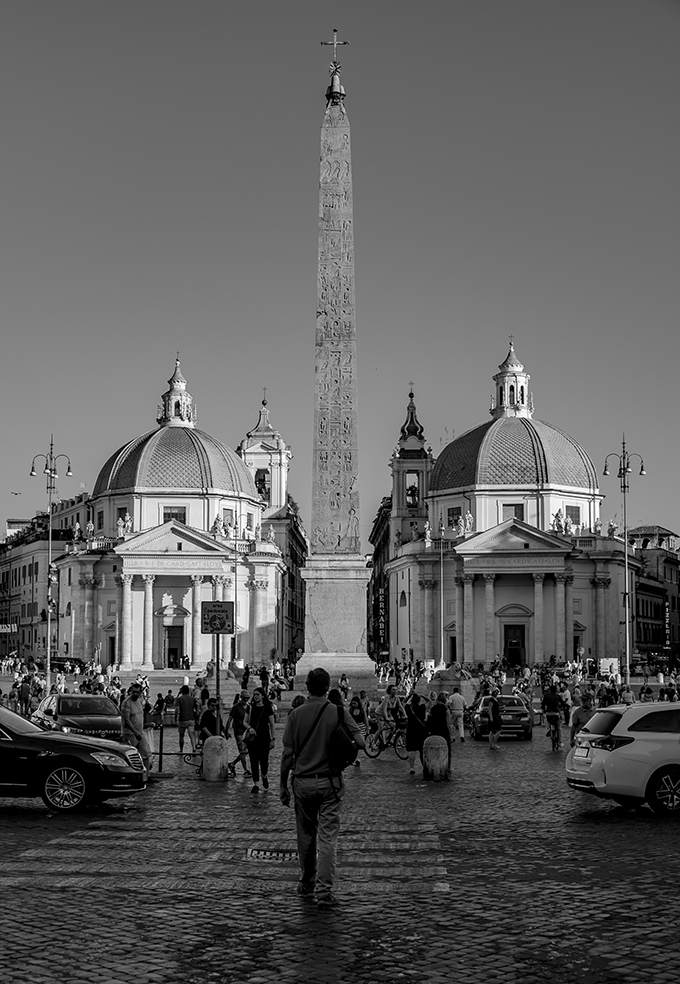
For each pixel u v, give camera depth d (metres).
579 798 25.56
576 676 78.75
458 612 103.88
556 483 106.88
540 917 13.35
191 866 16.64
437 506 110.62
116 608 107.50
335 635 52.31
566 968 11.29
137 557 105.06
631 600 109.88
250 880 15.55
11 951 11.84
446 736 31.67
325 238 51.22
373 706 50.53
